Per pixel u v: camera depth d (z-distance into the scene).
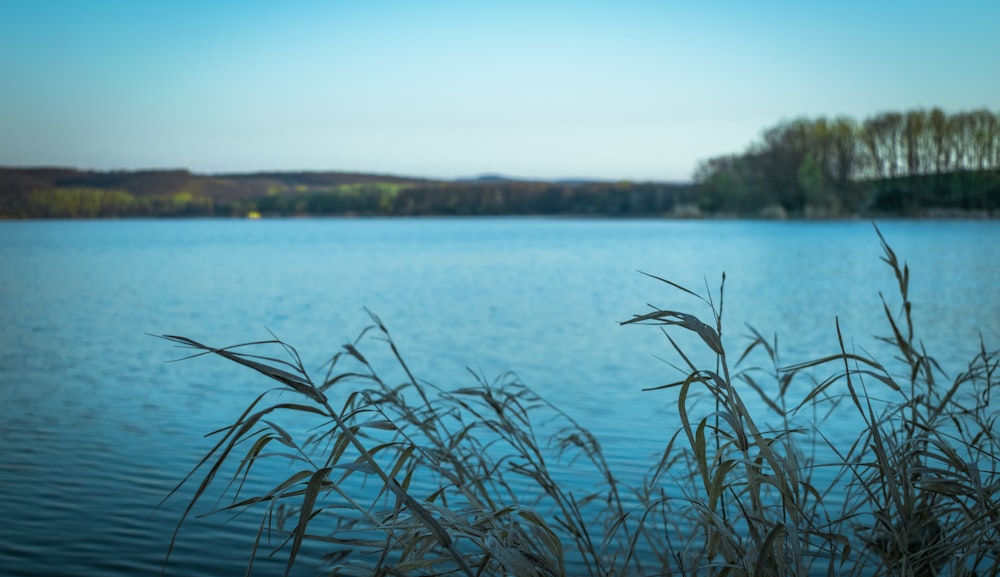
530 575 1.98
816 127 79.88
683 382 2.08
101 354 11.99
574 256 40.00
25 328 15.15
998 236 49.00
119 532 4.68
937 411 3.04
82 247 54.59
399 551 4.18
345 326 15.59
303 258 40.88
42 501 5.23
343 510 4.86
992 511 2.34
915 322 14.87
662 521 4.52
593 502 5.00
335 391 9.12
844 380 9.00
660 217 123.69
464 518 2.21
